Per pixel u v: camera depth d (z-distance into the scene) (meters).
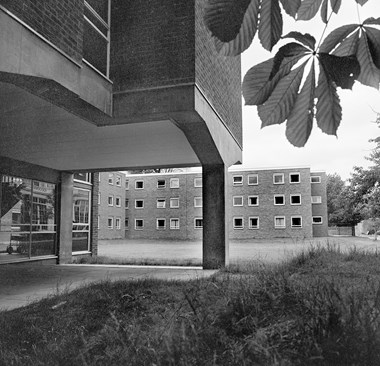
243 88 1.28
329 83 1.26
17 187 12.84
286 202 37.97
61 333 4.28
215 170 10.91
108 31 8.38
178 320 3.94
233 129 12.45
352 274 7.12
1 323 4.83
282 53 1.21
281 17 1.19
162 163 13.59
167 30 8.13
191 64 7.96
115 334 3.77
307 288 4.50
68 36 6.27
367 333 2.79
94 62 8.27
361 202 17.42
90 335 4.12
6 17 4.99
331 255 9.87
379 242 26.25
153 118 8.31
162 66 8.09
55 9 5.96
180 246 29.17
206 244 10.88
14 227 12.66
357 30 1.26
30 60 5.42
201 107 8.41
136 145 10.96
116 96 8.22
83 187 16.19
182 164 13.75
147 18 8.24
